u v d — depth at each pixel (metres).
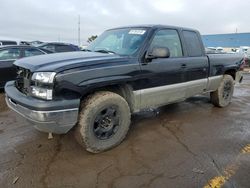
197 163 3.29
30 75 3.26
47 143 3.84
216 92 5.83
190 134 4.29
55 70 3.03
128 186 2.79
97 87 3.38
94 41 4.91
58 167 3.17
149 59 3.91
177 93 4.55
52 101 3.01
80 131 3.34
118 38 4.39
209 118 5.18
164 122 4.88
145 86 3.93
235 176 2.99
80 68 3.19
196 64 4.86
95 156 3.46
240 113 5.60
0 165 3.20
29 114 3.08
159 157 3.45
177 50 4.61
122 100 3.66
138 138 4.09
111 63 3.50
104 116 3.52
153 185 2.80
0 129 4.42
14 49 7.45
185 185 2.81
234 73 6.33
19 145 3.77
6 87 3.84
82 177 2.96
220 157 3.47
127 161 3.34
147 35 4.05
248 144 3.92
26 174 3.01
